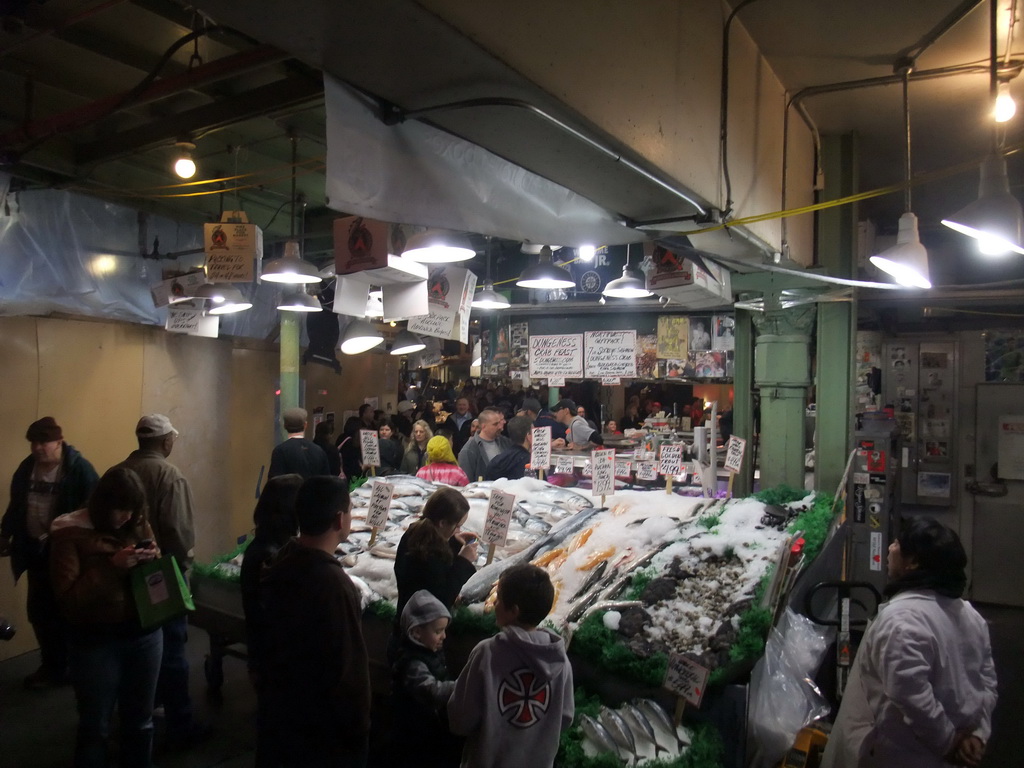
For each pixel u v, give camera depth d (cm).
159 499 390
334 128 197
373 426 820
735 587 318
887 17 338
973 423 677
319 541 239
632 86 250
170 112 476
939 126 480
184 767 363
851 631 526
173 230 631
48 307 521
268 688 235
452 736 270
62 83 446
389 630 353
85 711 294
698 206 309
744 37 360
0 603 495
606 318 673
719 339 618
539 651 225
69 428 539
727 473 582
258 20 163
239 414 708
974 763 230
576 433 718
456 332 513
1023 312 656
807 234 488
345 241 379
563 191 294
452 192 243
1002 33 348
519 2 189
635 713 270
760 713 293
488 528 385
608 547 376
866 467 525
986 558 668
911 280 338
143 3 354
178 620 382
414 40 172
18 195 502
